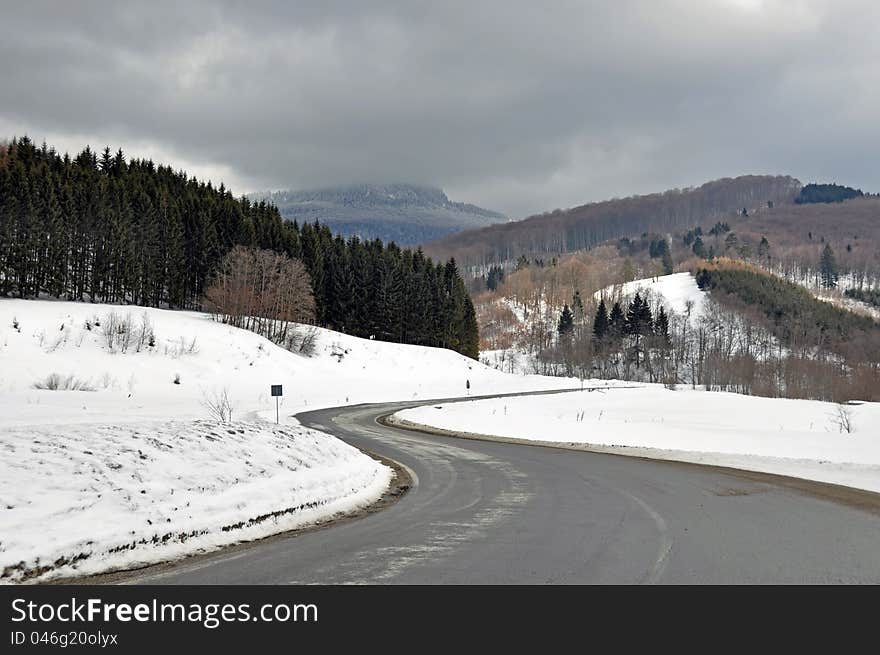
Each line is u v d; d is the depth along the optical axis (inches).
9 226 2672.2
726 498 465.4
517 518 387.2
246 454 429.4
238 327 2728.8
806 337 5182.1
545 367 4950.8
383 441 943.0
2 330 1919.3
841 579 258.2
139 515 304.3
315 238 3875.5
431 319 4141.2
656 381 4461.1
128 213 3208.7
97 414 1067.3
